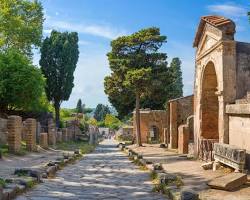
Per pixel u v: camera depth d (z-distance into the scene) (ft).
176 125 136.67
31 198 40.98
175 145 136.05
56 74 201.67
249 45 70.49
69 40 204.64
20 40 175.01
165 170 66.33
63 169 72.38
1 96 139.33
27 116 159.53
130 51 150.61
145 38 146.20
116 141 269.85
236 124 64.23
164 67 149.07
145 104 199.00
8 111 152.15
